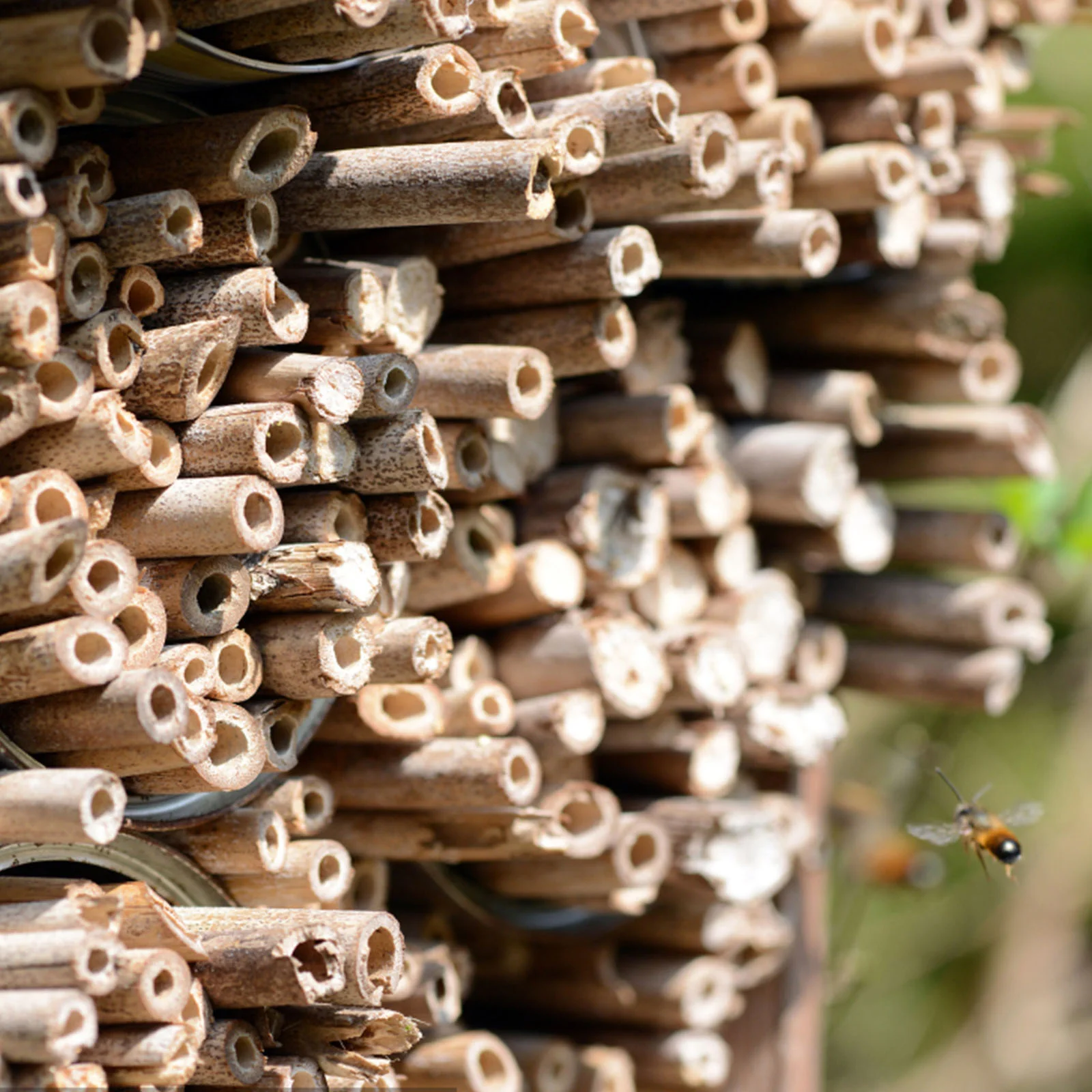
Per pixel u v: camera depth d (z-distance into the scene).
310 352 1.02
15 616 0.98
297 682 1.00
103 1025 0.99
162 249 0.99
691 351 1.09
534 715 1.05
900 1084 2.04
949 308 1.10
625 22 1.05
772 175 1.05
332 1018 1.00
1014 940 2.09
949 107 1.08
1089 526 1.29
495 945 1.08
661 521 1.06
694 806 1.08
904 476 1.13
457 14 1.00
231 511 0.99
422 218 1.01
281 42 1.00
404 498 1.01
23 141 0.98
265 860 1.01
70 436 0.99
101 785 0.98
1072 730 2.12
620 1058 1.09
